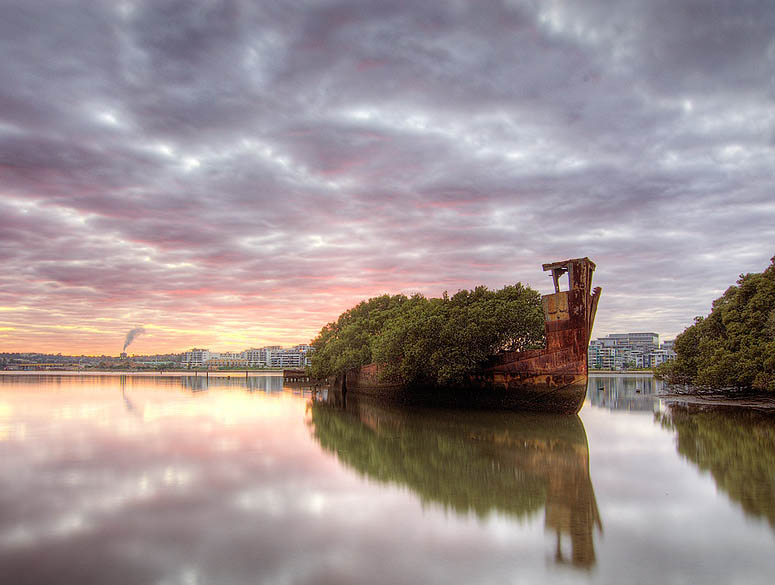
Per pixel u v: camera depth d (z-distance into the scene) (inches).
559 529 546.6
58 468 826.2
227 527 546.6
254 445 1064.8
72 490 692.7
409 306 2822.3
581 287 1582.2
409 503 644.7
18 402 2118.6
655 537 523.8
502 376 1796.3
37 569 439.2
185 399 2383.1
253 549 484.7
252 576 425.1
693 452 1008.9
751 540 514.3
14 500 644.1
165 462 879.7
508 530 544.4
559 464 893.2
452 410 1900.8
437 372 1852.9
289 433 1255.5
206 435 1194.6
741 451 1018.7
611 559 465.4
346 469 841.5
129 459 901.8
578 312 1589.6
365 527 551.2
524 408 1737.2
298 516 586.9
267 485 727.7
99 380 4972.9
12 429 1278.3
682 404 2181.3
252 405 2105.1
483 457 960.3
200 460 899.4
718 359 2108.8
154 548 486.9
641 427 1395.2
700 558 468.8
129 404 2049.7
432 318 1919.3
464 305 2049.7
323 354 3508.9
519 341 1967.3
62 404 2023.9
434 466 874.1
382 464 888.3
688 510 616.4
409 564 452.1
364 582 414.3
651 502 652.7
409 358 1972.2
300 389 3639.3
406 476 795.4
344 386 3245.6
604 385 4276.6
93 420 1475.1
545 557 470.6
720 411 1870.1
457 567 446.6
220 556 466.9
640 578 426.9
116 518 574.6
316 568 442.3
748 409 1946.4
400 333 2084.2
